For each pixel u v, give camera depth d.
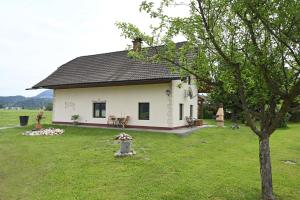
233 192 8.66
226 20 7.60
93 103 26.48
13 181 9.38
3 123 30.03
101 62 28.84
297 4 6.06
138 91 23.78
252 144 17.77
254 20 7.02
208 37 7.69
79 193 8.16
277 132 25.59
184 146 15.70
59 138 18.22
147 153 13.43
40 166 11.06
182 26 7.73
